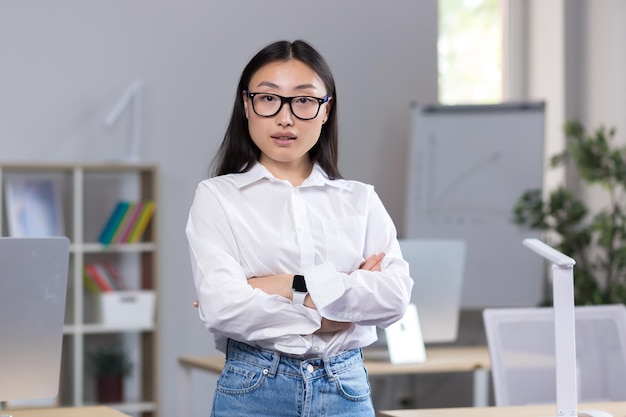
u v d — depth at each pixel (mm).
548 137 6539
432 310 4582
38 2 5488
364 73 6074
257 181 2414
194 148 5754
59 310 2396
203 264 2336
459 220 5898
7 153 5430
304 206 2395
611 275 5746
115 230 5352
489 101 6621
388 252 2484
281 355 2252
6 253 2307
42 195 5332
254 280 2318
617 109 6133
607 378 3541
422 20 6203
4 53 5430
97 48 5586
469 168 5926
